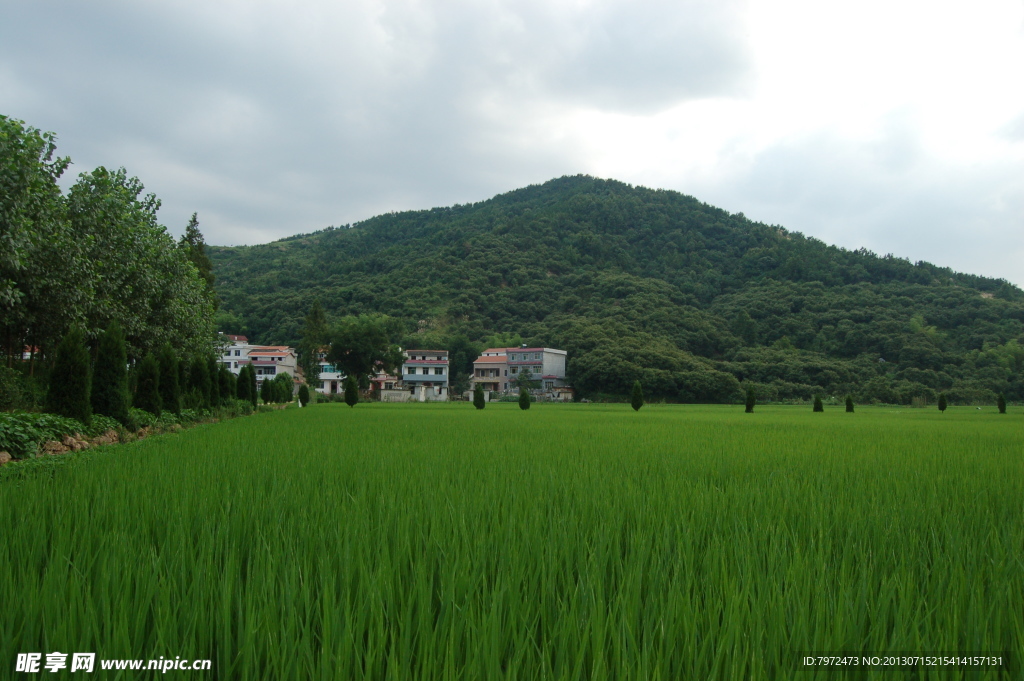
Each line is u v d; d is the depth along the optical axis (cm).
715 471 898
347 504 572
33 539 405
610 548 425
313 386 8119
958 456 1177
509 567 374
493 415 3538
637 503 594
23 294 1831
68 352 1466
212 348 3806
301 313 11444
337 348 8069
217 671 266
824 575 364
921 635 304
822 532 480
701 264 14812
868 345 9581
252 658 258
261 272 14600
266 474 773
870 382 8344
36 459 847
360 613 300
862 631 309
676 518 525
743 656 275
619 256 14938
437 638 288
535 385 9488
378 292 12450
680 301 12362
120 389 1730
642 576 369
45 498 542
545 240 15188
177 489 621
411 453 1106
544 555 400
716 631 301
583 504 579
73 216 2258
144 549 387
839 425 2583
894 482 797
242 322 10881
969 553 421
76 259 2009
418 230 18762
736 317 11281
